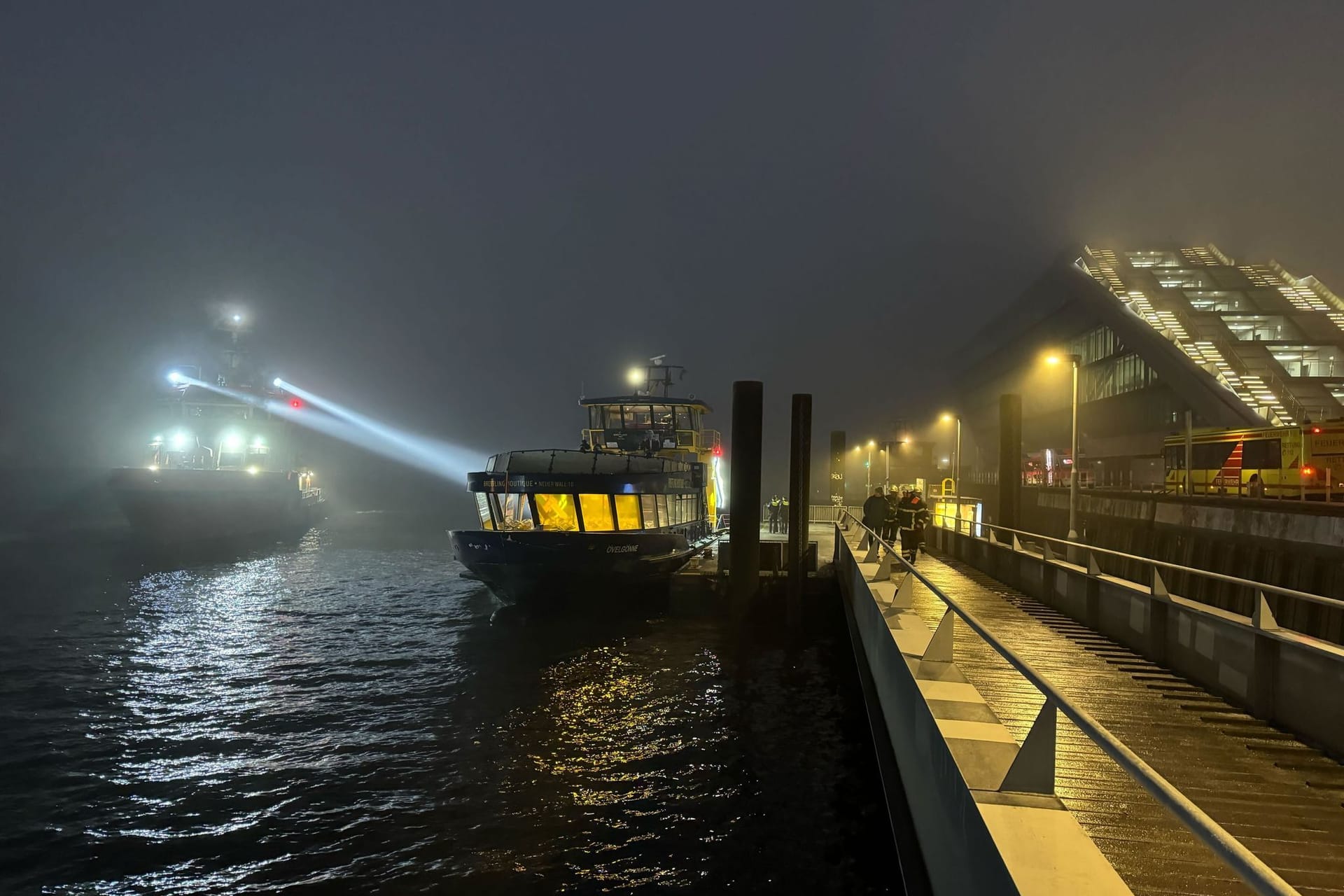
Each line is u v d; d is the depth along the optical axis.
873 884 11.38
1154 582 13.34
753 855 12.24
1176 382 74.88
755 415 28.20
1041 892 3.99
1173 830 6.27
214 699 20.50
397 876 11.51
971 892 5.19
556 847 12.42
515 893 11.09
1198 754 8.59
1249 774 8.02
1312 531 23.42
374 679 22.55
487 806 13.91
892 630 11.88
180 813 13.56
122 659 24.88
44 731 17.78
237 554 57.00
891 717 11.22
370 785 14.84
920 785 8.05
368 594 38.97
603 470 29.25
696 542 36.81
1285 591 9.37
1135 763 3.31
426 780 15.06
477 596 38.28
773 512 52.12
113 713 19.22
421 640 27.86
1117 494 38.78
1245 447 36.00
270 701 20.38
